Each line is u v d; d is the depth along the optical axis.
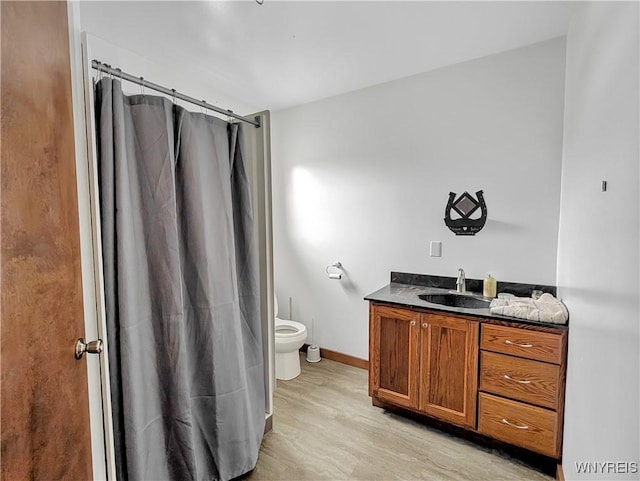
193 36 1.94
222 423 1.57
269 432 2.03
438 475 1.69
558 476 1.62
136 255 1.30
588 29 1.35
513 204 2.18
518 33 1.93
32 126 0.64
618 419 0.86
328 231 3.06
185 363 1.40
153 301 1.37
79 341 0.85
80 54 1.02
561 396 1.62
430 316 1.99
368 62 2.29
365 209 2.82
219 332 1.55
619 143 0.92
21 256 0.60
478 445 1.92
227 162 1.67
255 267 1.81
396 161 2.63
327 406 2.33
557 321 1.62
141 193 1.33
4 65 0.56
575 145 1.57
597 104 1.17
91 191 1.07
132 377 1.23
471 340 1.86
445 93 2.38
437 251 2.49
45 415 0.67
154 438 1.36
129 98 1.31
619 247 0.89
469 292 2.31
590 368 1.17
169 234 1.36
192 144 1.47
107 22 1.78
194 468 1.42
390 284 2.64
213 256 1.54
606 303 1.00
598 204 1.12
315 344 3.23
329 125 2.97
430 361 2.01
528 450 1.76
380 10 1.70
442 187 2.44
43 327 0.67
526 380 1.71
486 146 2.25
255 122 1.90
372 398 2.33
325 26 1.84
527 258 2.15
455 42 2.03
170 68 2.36
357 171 2.84
